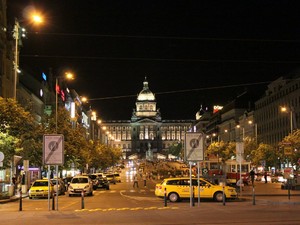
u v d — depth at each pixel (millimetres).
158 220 23234
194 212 27906
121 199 44281
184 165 101938
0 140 45781
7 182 60469
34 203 40281
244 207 31906
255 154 99938
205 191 39062
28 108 61312
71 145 70562
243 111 166750
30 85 96312
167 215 26031
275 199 39125
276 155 93625
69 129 71625
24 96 83875
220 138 189500
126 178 127562
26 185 58625
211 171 67000
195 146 31797
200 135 31812
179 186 39625
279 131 118500
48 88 109250
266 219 22984
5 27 71625
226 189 39125
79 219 24141
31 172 73062
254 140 118625
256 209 29891
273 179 81062
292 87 111125
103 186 66125
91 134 192875
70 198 47031
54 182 52031
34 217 25766
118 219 23938
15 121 46969
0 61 69250
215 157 78062
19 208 32688
